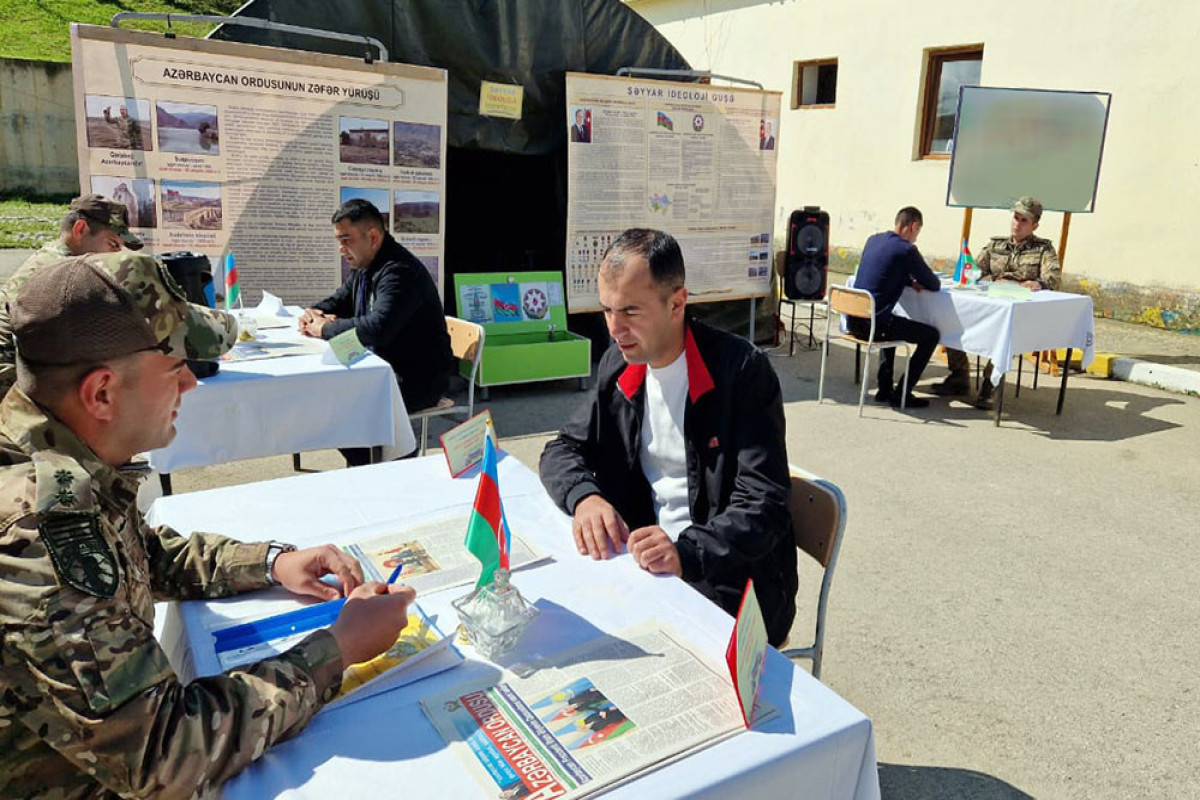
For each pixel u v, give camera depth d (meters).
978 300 5.79
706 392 2.03
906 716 2.73
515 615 1.39
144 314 1.14
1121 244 8.46
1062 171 7.29
